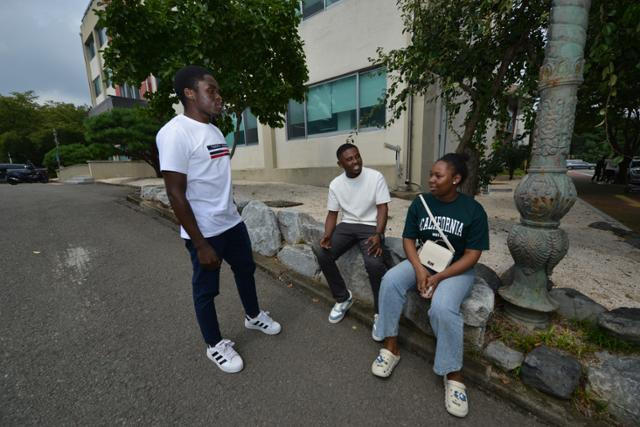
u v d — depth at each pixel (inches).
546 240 74.2
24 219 230.7
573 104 70.5
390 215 194.4
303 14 323.9
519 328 81.6
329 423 63.0
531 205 74.5
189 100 70.8
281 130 372.5
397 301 76.9
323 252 96.5
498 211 223.6
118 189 427.8
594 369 65.8
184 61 202.2
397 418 64.2
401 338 86.9
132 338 89.7
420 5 140.4
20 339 88.5
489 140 289.1
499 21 121.7
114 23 191.5
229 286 122.7
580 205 269.0
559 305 83.3
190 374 76.2
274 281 127.8
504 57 131.3
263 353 84.5
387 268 97.0
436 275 74.4
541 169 74.2
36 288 120.0
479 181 163.0
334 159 323.9
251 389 71.8
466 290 74.1
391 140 276.5
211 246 73.0
